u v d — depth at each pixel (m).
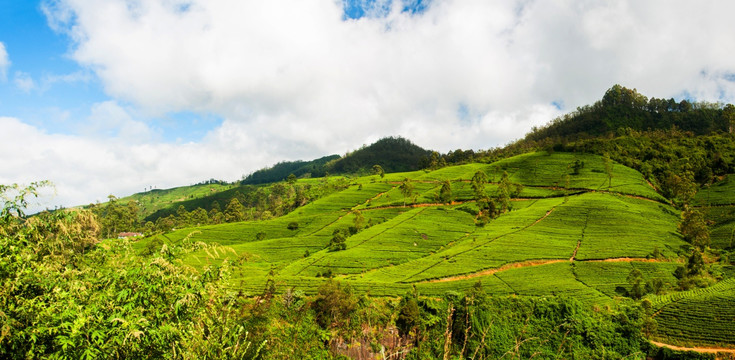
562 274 72.56
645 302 48.81
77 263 10.33
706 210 104.38
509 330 37.78
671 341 42.53
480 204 126.44
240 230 126.00
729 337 41.47
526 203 127.88
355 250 95.38
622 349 38.94
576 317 40.47
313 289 59.38
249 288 55.69
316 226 127.00
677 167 136.50
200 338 8.28
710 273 68.31
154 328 8.74
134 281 9.46
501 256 82.44
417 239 102.38
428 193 148.62
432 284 69.25
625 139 169.50
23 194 9.25
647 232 90.69
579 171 145.38
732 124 185.00
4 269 8.30
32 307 8.19
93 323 8.30
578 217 102.56
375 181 185.38
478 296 44.28
